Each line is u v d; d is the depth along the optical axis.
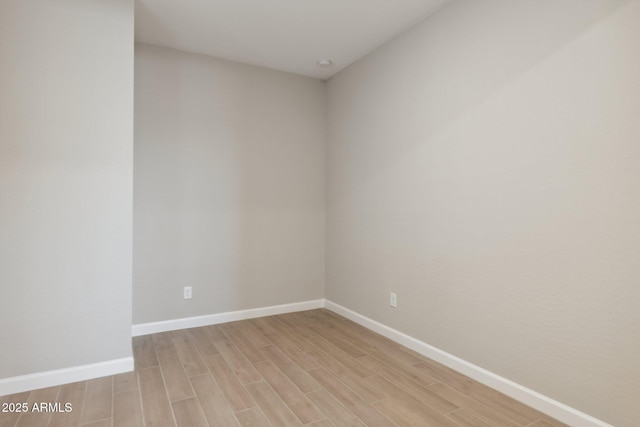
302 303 3.93
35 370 2.19
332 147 3.92
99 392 2.15
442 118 2.58
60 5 2.23
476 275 2.34
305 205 3.94
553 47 1.92
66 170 2.25
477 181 2.33
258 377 2.36
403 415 1.94
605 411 1.72
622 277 1.67
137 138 3.11
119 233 2.40
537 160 1.99
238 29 2.92
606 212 1.72
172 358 2.65
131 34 2.42
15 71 2.13
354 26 2.86
